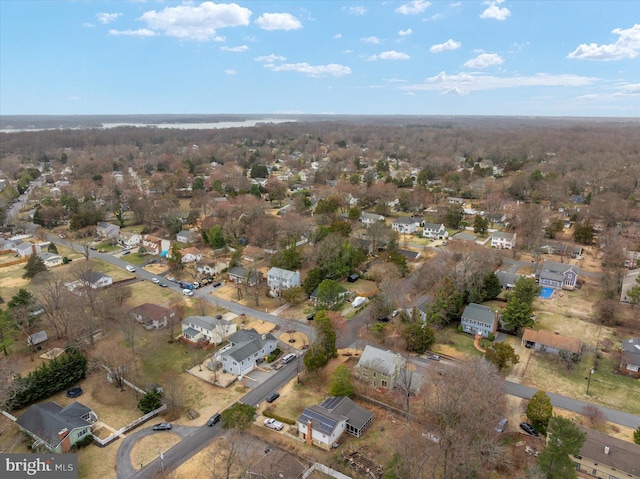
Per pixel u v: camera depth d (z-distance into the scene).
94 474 43.78
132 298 85.56
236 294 87.50
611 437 44.78
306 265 98.50
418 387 55.81
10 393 52.31
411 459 41.19
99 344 67.62
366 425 49.84
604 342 67.75
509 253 109.25
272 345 66.50
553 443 39.81
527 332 67.44
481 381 47.84
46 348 67.44
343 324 72.62
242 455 45.66
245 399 55.78
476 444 41.88
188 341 69.50
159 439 48.78
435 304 73.25
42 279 85.69
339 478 42.31
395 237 110.06
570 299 84.00
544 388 57.16
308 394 56.50
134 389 57.66
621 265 94.06
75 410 50.34
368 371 57.88
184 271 100.00
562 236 120.50
